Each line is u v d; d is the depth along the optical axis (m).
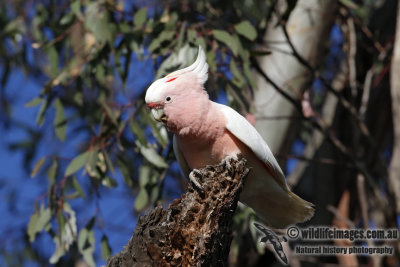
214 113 7.05
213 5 12.30
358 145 12.53
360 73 13.14
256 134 7.18
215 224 5.65
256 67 9.78
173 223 5.62
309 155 12.92
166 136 9.27
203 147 7.16
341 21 12.34
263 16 12.11
